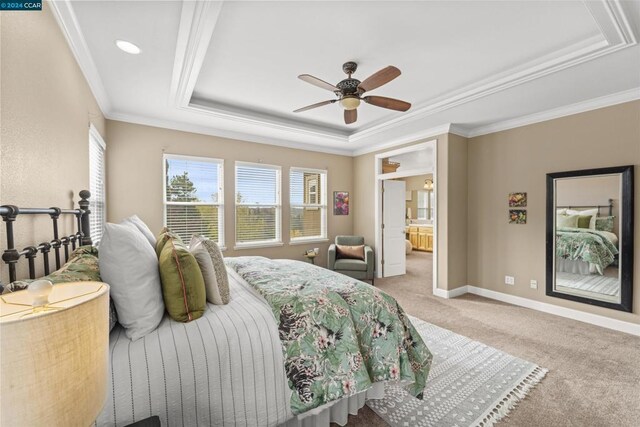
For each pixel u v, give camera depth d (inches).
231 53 96.4
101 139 121.9
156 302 50.9
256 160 186.7
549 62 96.6
